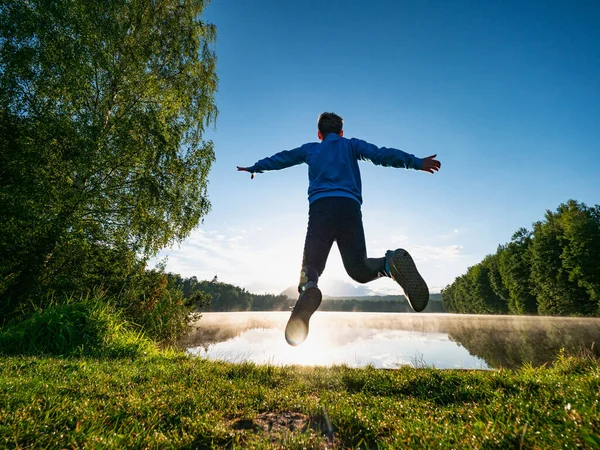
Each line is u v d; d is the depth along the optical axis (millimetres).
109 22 11906
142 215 11844
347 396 3199
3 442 1755
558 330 16781
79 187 10883
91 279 11016
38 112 10039
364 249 2098
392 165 2260
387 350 9836
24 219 9242
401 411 2580
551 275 39312
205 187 13570
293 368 4980
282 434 2121
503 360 8453
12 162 9602
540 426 1812
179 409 2498
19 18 10133
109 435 1900
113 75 11422
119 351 6184
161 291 11523
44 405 2338
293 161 2508
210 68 14781
